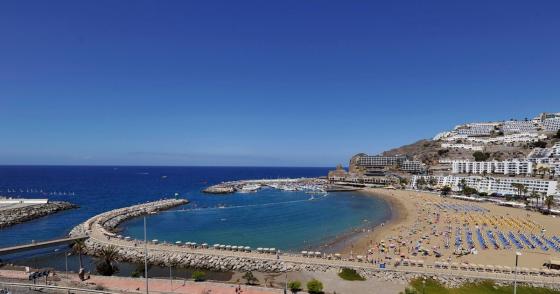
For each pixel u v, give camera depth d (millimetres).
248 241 103312
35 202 167875
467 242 93938
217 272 72812
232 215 152500
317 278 66312
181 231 117438
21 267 70500
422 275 64750
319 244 99562
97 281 57438
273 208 176250
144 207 161875
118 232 114500
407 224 126188
